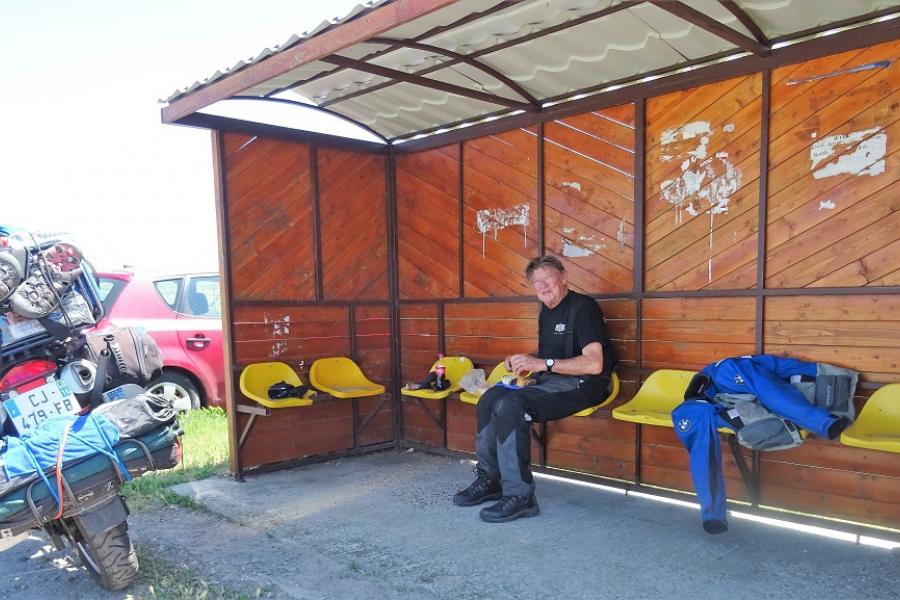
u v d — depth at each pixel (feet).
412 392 16.30
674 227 13.34
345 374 17.44
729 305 12.64
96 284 10.31
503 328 16.22
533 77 14.16
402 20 9.05
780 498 12.14
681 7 9.80
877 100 10.87
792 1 10.53
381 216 18.43
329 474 15.96
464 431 17.21
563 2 10.79
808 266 11.69
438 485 14.80
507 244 16.12
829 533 11.50
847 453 11.35
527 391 12.80
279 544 11.59
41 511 8.36
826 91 11.37
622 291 14.15
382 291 18.47
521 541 11.44
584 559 10.65
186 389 21.47
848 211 11.23
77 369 9.52
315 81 14.56
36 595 10.19
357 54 12.85
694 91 12.93
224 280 15.48
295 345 16.76
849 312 11.26
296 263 16.78
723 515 10.65
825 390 11.09
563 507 13.20
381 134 18.24
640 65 13.37
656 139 13.51
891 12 10.69
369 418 17.81
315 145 16.98
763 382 10.79
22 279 9.00
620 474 14.30
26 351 9.26
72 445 8.49
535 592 9.57
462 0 10.46
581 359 12.89
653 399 13.39
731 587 9.60
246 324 15.93
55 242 9.55
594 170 14.47
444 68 13.73
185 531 12.35
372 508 13.34
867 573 9.95
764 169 12.03
